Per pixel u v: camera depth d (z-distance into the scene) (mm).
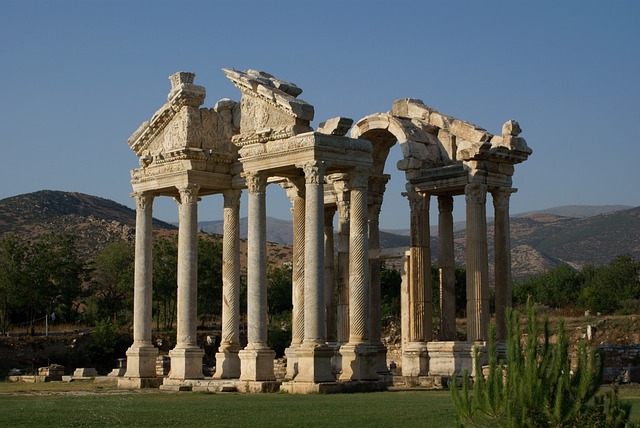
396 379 51312
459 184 51656
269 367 47125
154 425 30281
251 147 47719
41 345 79062
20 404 38250
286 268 118875
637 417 29953
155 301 98000
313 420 31219
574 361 55562
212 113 51844
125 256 122125
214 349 81875
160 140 53125
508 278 51719
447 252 54281
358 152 46562
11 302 94000
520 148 52562
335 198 57469
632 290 119250
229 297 51750
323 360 44500
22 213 192875
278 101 46719
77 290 102000
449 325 53844
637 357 61031
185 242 50562
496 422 22094
